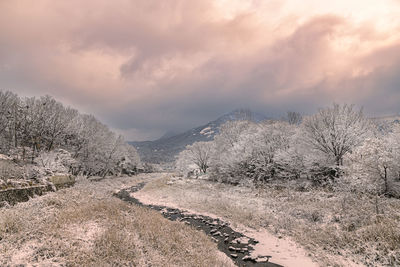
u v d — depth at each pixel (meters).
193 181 37.41
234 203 18.77
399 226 9.11
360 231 9.80
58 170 22.08
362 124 19.78
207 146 49.03
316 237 10.44
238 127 37.53
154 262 6.59
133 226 8.98
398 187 13.41
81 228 7.76
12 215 7.68
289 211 14.79
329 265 8.09
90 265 5.52
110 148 41.75
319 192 18.27
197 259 7.46
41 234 6.73
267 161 27.83
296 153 24.02
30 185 12.21
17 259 5.16
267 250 9.88
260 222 13.66
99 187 25.38
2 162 16.41
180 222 13.19
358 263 7.96
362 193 14.76
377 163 12.71
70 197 12.48
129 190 31.81
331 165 20.22
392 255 7.72
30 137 27.06
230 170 31.86
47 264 5.12
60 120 28.53
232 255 9.23
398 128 15.98
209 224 13.89
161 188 31.92
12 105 25.70
